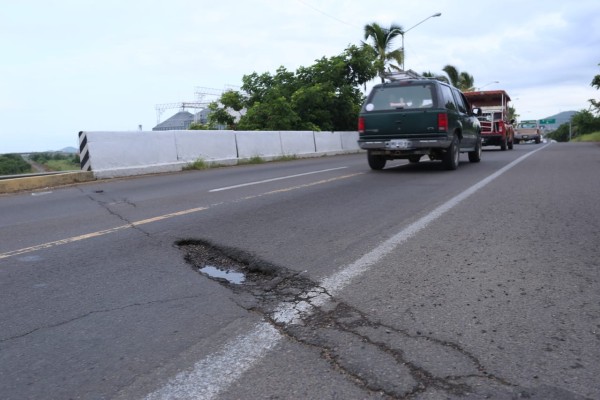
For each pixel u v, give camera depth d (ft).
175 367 8.28
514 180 30.09
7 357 8.81
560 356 8.23
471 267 12.91
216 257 14.87
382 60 96.99
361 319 9.89
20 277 13.23
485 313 9.98
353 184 30.25
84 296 11.68
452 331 9.22
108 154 41.39
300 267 13.39
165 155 46.09
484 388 7.34
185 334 9.49
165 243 16.47
